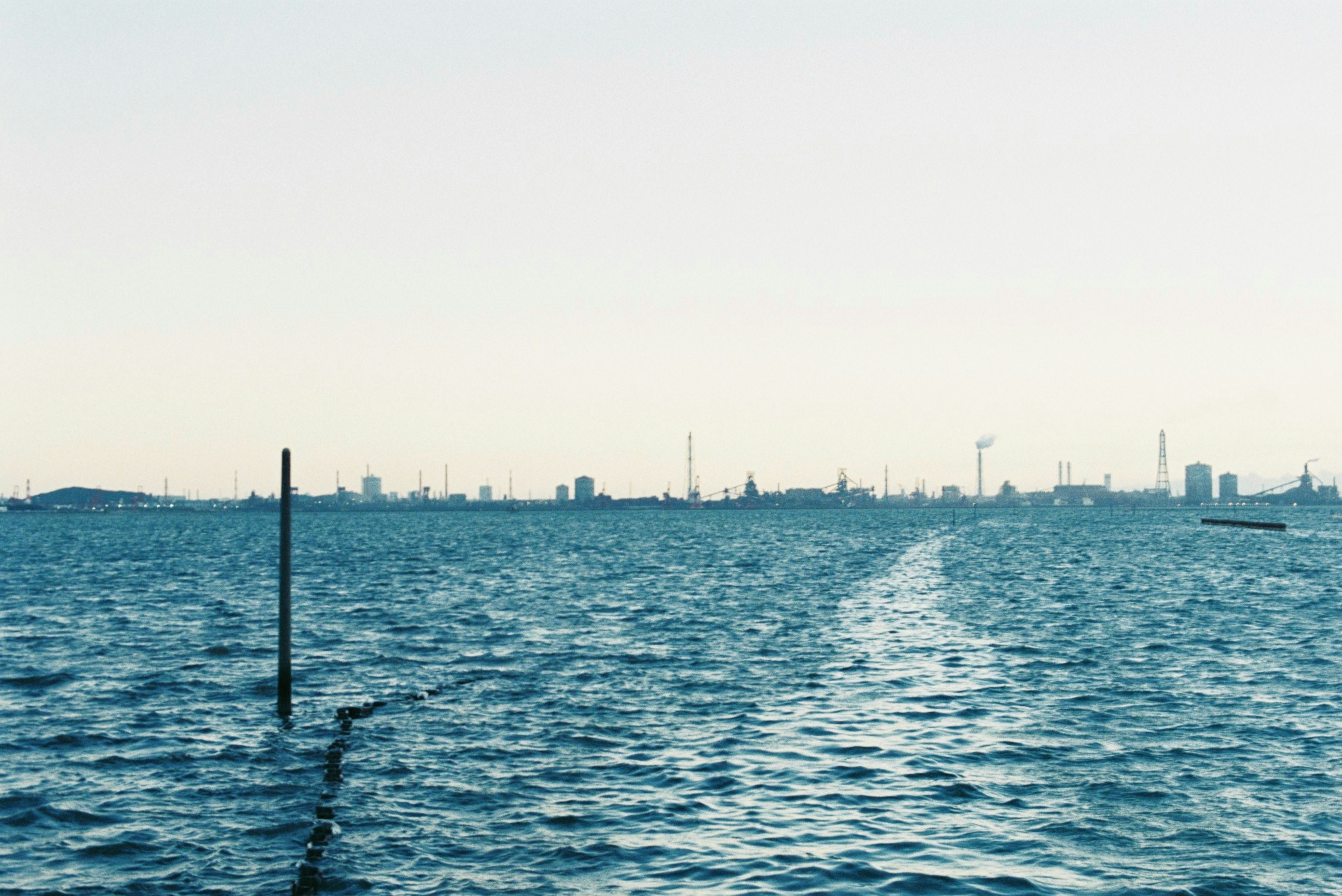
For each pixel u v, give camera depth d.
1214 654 40.59
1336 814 20.30
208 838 19.80
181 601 65.44
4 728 28.91
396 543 163.12
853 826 19.81
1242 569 92.62
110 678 36.94
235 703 32.66
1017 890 16.67
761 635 47.31
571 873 17.67
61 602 65.25
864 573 89.25
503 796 22.19
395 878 17.61
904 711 29.92
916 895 16.50
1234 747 25.42
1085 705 30.61
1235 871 17.41
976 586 74.94
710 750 25.69
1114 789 22.02
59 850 19.16
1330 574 86.81
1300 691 32.69
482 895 16.84
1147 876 17.19
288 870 18.14
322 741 27.39
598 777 23.52
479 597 67.94
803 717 29.27
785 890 16.75
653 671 37.66
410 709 31.53
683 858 18.23
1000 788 22.11
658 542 163.38
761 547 143.38
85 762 25.34
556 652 42.72
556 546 149.62
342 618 55.84
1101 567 96.62
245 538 193.88
